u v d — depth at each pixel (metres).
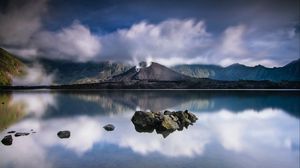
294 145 36.03
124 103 111.12
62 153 30.77
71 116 67.00
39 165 26.41
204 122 56.53
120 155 30.25
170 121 47.88
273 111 80.50
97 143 36.12
